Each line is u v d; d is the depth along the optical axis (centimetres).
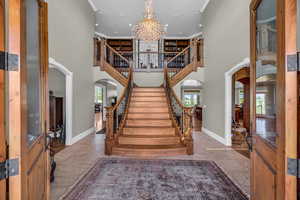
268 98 153
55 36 462
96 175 338
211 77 688
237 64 482
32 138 156
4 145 112
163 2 746
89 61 741
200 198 263
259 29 177
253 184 187
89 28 740
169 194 273
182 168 371
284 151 114
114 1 741
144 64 1119
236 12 487
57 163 399
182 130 512
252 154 190
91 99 768
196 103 1830
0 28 111
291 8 111
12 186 115
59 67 489
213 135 661
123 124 554
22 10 121
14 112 116
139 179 322
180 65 1023
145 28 688
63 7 506
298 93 110
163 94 709
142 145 481
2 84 112
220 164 395
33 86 162
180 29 1027
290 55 111
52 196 266
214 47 658
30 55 154
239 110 1105
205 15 768
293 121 110
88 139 636
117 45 1172
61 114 647
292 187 110
